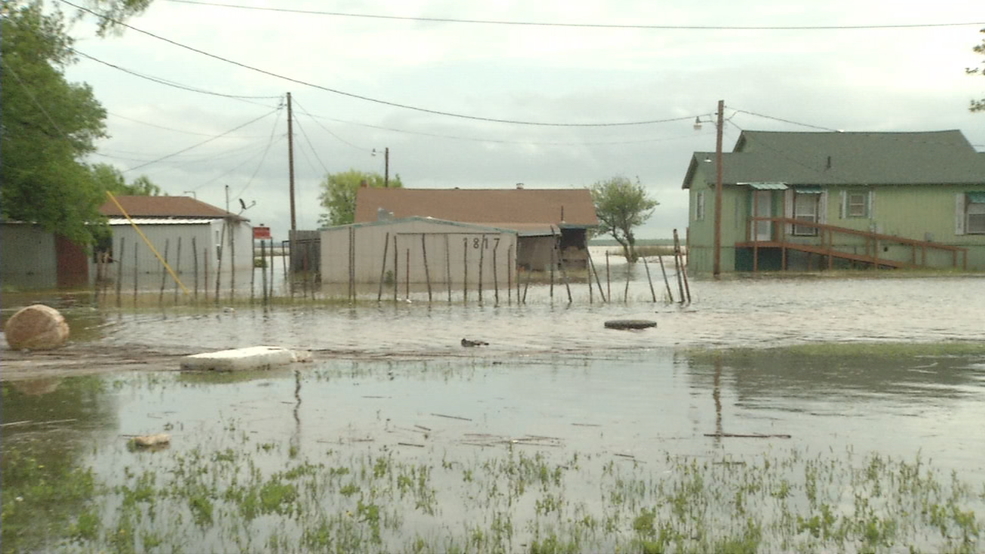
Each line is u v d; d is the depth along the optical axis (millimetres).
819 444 10648
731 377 15352
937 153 55438
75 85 40750
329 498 8703
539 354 18594
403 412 12508
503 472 9523
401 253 46938
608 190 88750
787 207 53938
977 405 12836
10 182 39031
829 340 21109
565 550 7262
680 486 9016
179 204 70438
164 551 7398
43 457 10281
